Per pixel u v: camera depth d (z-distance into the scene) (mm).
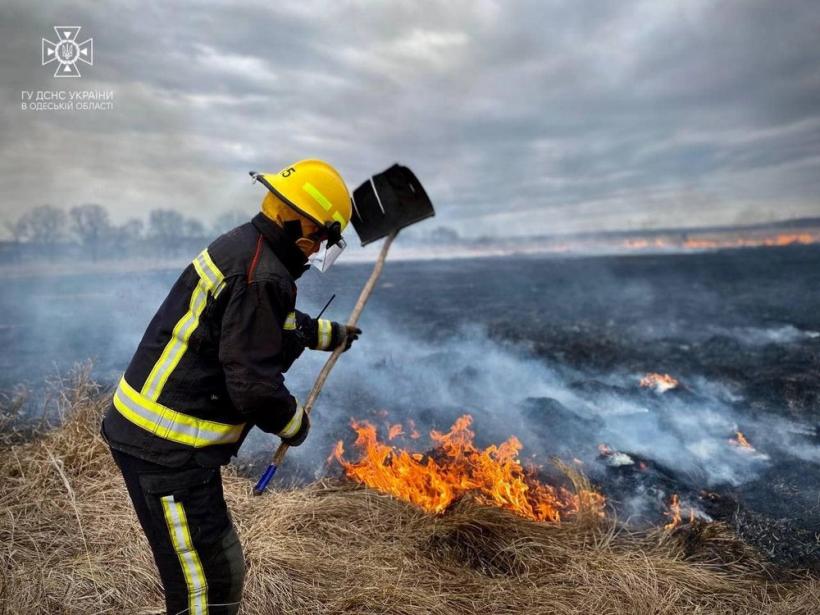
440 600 2488
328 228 1907
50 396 4379
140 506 1792
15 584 2371
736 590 2646
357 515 3074
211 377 1770
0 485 3100
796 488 3688
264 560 2576
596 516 3193
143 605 2367
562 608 2459
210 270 1746
